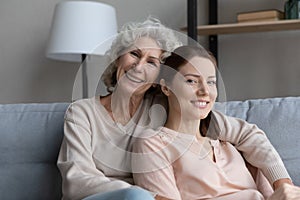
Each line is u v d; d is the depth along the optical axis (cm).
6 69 284
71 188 108
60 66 276
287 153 136
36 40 280
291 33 250
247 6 255
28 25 282
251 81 255
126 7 271
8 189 135
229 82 258
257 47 254
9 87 283
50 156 136
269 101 145
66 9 224
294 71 249
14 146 137
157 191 110
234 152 125
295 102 143
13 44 283
